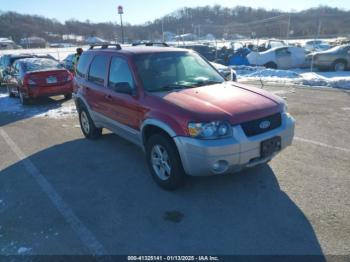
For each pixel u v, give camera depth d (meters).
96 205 4.04
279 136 3.92
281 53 18.75
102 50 5.77
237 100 3.98
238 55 21.72
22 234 3.51
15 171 5.25
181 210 3.81
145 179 4.69
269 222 3.48
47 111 9.85
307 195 3.98
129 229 3.50
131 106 4.61
